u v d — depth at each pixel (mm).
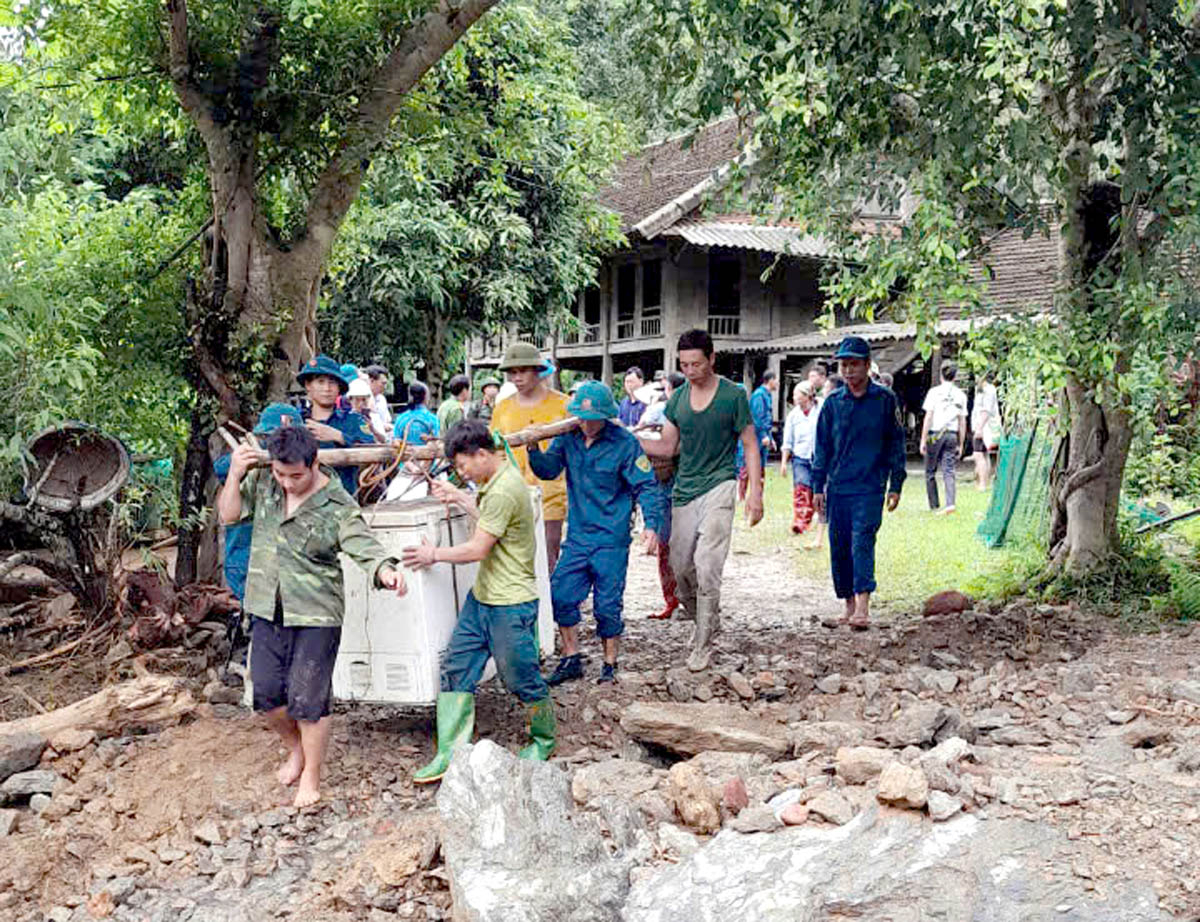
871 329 22203
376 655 5117
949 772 4273
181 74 7105
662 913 3674
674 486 6906
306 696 4727
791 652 7184
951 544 11953
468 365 32000
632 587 10422
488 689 6418
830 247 8383
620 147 9922
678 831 4250
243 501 4895
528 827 4027
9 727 5371
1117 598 8492
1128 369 8086
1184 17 7016
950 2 6852
